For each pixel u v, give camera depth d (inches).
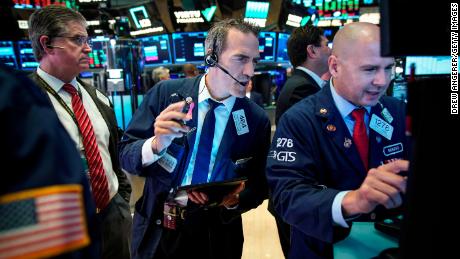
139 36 256.1
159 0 239.3
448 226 17.7
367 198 28.4
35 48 55.2
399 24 18.5
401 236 19.2
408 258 18.6
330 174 40.7
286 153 40.2
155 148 47.1
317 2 269.7
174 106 43.2
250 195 52.7
